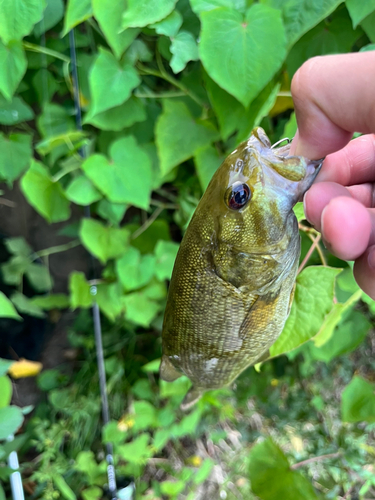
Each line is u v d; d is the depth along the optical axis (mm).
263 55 188
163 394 333
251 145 140
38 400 458
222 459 406
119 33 214
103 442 354
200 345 169
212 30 186
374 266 137
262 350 174
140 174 275
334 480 333
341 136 137
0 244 402
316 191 134
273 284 153
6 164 283
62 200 287
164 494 393
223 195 142
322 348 286
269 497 264
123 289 337
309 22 189
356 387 264
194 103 260
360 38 230
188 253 155
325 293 182
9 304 234
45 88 290
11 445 299
